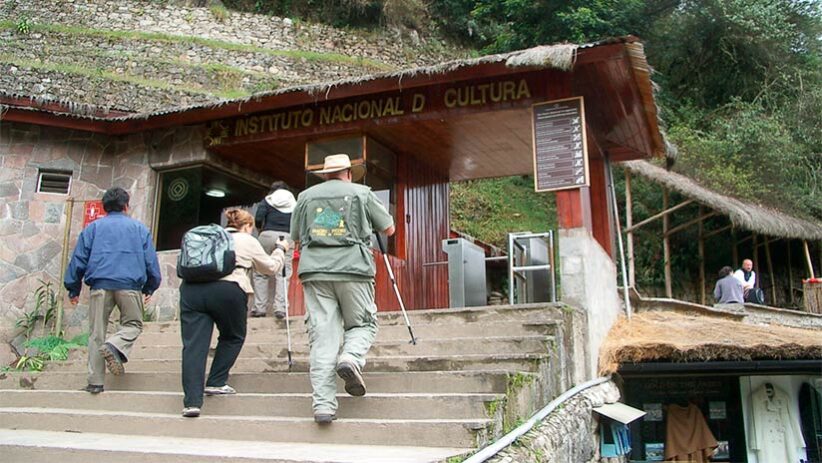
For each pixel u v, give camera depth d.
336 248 4.54
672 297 19.20
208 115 8.95
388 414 4.46
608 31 23.81
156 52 21.38
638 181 20.17
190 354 4.79
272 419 4.45
